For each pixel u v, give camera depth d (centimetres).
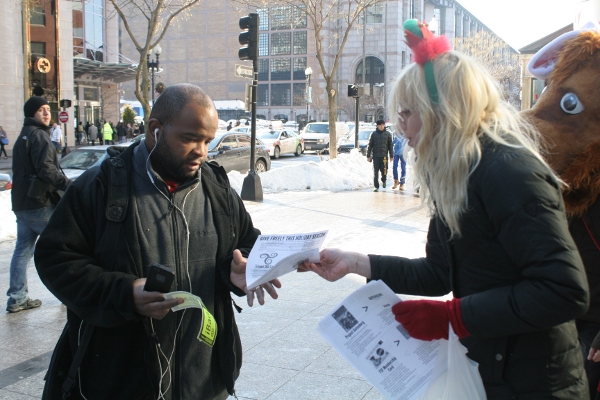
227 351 231
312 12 2097
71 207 206
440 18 7175
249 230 254
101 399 206
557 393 173
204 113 211
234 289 229
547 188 161
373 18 6291
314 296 570
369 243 818
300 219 1038
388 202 1267
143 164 216
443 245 188
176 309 198
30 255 546
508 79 4388
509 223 160
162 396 207
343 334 190
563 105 258
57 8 3152
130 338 208
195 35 7525
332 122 2125
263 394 362
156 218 213
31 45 3097
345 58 6481
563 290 152
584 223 251
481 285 175
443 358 179
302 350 434
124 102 5516
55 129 2717
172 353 213
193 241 221
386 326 188
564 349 175
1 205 916
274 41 7238
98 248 206
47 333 482
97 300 197
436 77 171
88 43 3894
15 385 382
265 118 7419
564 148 254
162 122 212
